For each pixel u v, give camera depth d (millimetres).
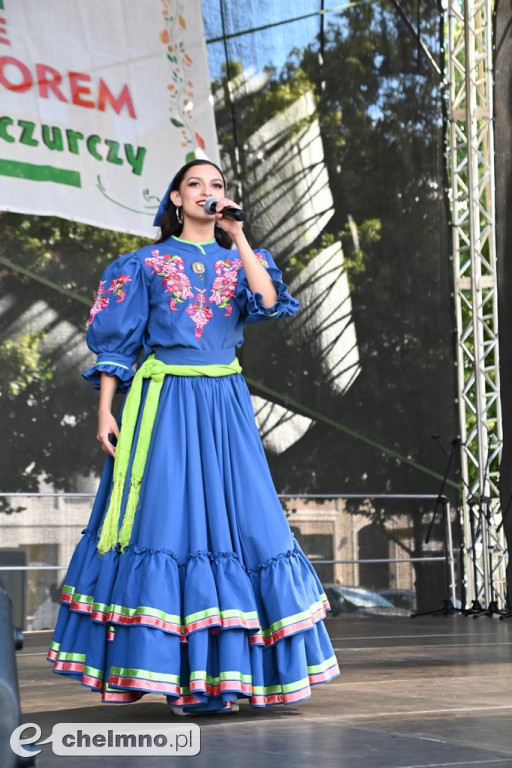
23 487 6809
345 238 7684
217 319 2793
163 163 7266
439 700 2805
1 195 6715
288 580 2609
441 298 7922
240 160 7438
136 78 7254
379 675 3498
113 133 7133
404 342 7785
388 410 7695
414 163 7930
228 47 7512
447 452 7832
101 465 7051
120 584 2514
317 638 2668
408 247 7855
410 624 6598
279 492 7344
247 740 2152
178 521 2572
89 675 2531
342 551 7477
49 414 6930
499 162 7742
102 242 7195
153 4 7352
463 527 7816
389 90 7891
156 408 2717
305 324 7523
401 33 7945
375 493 7605
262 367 7387
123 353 2805
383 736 2182
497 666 3816
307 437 7469
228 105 7469
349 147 7754
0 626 1230
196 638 2457
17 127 6809
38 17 6973
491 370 7840
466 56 7855
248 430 2758
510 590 7312
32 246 6992
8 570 6719
